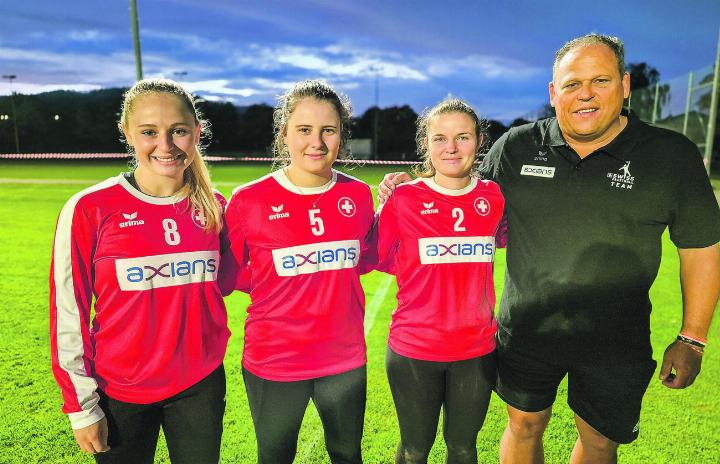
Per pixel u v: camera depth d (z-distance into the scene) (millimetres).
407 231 2041
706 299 1931
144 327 1614
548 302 2016
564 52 1939
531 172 2053
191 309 1692
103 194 1597
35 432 2646
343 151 1966
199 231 1721
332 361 1867
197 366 1714
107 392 1618
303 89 1831
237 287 2037
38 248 7230
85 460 2416
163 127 1632
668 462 2449
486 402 2061
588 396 2062
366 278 6078
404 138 51969
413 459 2096
